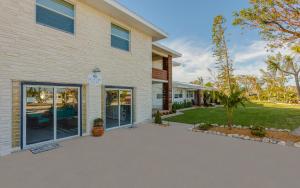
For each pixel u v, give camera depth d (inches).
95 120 331.9
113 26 393.4
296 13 259.8
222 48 895.1
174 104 818.2
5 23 224.2
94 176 162.6
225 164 191.5
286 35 287.6
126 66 418.9
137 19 398.0
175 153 225.8
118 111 402.3
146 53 488.4
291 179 158.4
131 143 270.2
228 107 363.9
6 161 196.4
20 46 237.5
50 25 274.8
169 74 675.4
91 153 223.8
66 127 298.8
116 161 198.2
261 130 317.7
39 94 262.2
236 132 337.7
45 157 209.0
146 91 488.4
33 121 254.2
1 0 221.0
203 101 1091.3
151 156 214.5
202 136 316.8
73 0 304.0
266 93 1529.3
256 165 188.9
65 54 291.1
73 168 179.0
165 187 144.6
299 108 843.4
